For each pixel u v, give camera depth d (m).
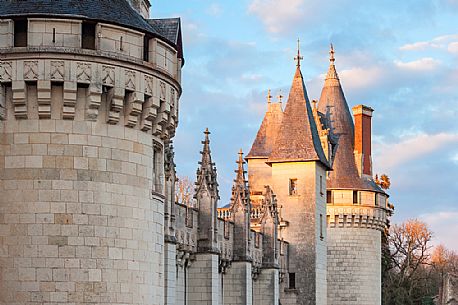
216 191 49.53
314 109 76.56
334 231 77.06
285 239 67.56
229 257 54.41
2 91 27.23
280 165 68.62
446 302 76.69
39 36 27.23
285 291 66.56
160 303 30.44
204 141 50.12
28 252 27.00
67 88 27.08
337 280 76.62
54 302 26.88
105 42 27.78
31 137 27.33
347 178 77.50
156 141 30.17
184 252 47.00
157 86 29.11
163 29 33.22
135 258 28.53
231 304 54.50
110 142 28.09
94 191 27.66
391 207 102.38
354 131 79.50
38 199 27.19
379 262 79.06
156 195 30.02
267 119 78.69
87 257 27.36
